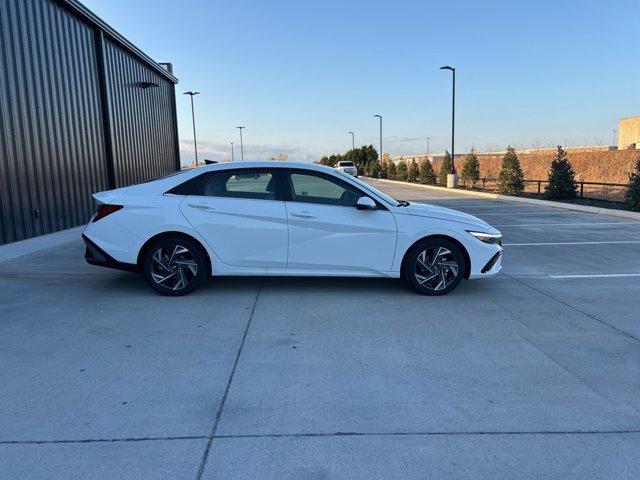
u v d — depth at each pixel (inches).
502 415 128.9
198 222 229.9
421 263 236.4
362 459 109.9
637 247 380.8
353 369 155.7
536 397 138.7
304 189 237.8
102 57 559.5
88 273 282.2
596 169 1357.0
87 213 517.0
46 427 121.3
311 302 226.4
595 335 187.3
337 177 239.8
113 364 158.1
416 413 129.6
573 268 305.4
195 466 107.0
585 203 726.5
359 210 233.6
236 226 231.0
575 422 125.8
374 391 141.5
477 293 245.6
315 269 235.3
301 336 183.8
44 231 427.2
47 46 440.1
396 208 238.2
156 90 810.8
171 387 142.7
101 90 564.1
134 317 203.9
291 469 106.3
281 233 231.6
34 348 170.7
